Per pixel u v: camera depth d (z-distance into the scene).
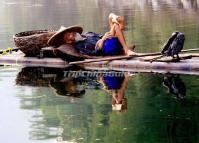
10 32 24.80
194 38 18.20
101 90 10.90
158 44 17.23
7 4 54.59
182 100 9.53
